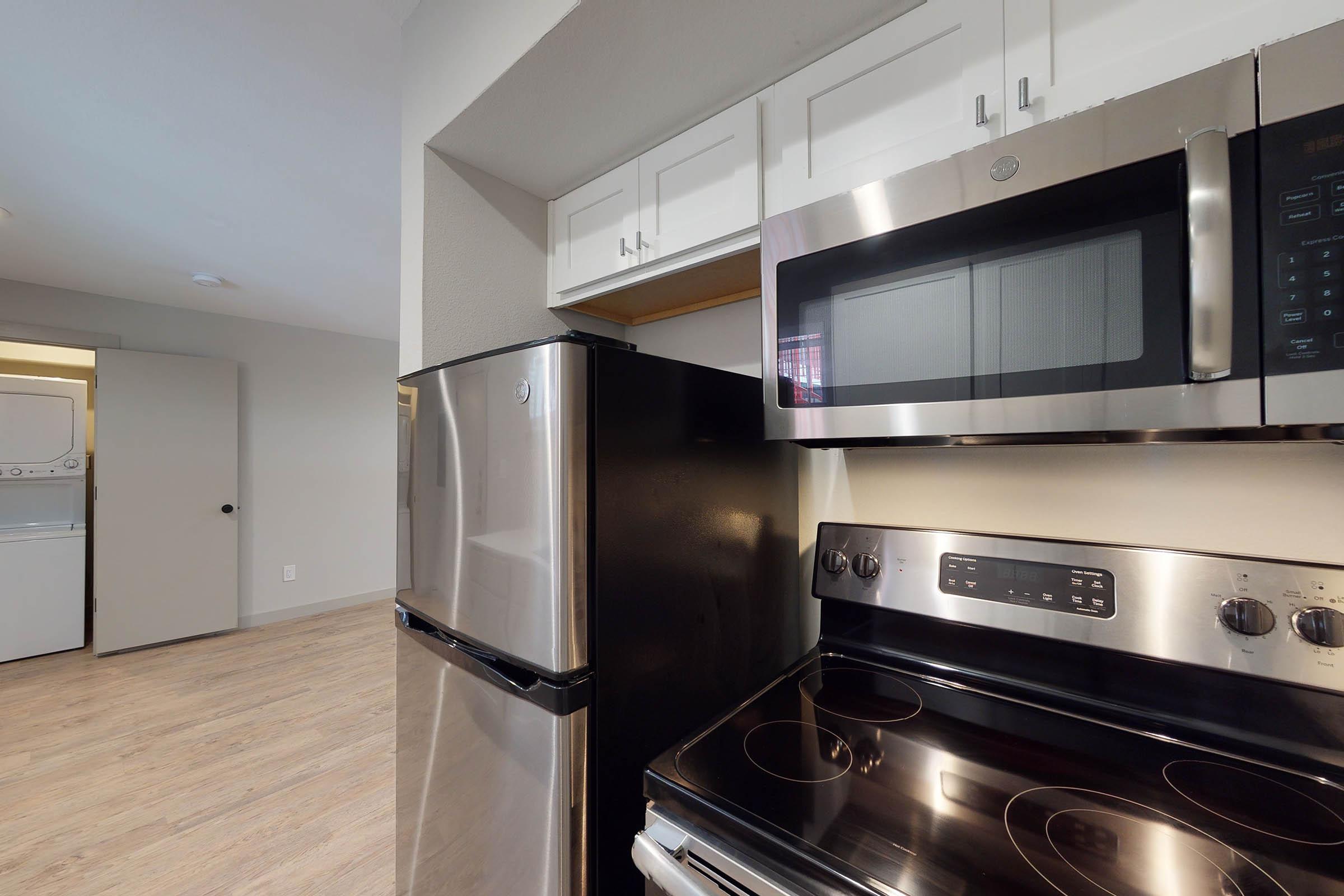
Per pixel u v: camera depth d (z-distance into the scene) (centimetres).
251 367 414
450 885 104
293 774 215
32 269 301
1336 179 51
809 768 69
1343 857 54
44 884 160
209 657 343
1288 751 70
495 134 121
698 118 115
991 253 71
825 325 86
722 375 108
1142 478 90
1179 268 59
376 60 142
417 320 125
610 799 85
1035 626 87
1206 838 56
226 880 161
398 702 122
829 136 96
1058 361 67
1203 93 56
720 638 106
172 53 138
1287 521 79
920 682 96
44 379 365
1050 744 75
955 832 57
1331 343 51
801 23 90
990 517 104
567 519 80
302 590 436
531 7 95
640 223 127
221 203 221
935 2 84
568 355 81
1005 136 70
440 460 107
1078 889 49
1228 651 73
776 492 122
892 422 79
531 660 85
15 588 335
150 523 359
